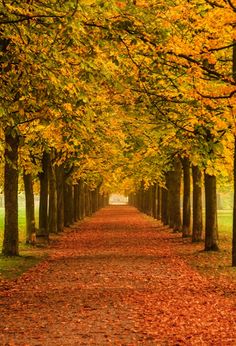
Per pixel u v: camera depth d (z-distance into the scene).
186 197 55.88
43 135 33.69
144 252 42.09
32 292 23.80
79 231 68.69
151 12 23.81
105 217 113.44
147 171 52.97
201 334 16.12
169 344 15.00
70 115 23.80
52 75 20.66
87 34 21.95
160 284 26.03
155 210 103.25
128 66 26.28
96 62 22.52
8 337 15.87
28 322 17.83
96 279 27.77
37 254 40.03
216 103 26.88
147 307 20.25
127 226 79.81
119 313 19.19
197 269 31.45
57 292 23.77
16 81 21.44
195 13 26.70
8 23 19.83
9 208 37.28
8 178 37.12
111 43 23.19
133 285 25.75
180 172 63.56
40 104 22.72
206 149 30.70
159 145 36.44
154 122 32.16
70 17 18.75
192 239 49.38
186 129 30.06
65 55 22.14
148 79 27.62
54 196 60.72
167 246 46.91
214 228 40.91
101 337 15.84
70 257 38.59
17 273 29.88
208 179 40.44
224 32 25.98
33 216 46.91
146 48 24.06
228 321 17.88
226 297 22.38
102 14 22.02
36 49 20.88
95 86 27.39
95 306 20.48
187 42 26.38
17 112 22.36
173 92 28.47
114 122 34.38
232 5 24.77
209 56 25.86
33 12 19.53
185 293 23.41
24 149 39.56
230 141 31.86
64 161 59.06
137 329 16.78
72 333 16.34
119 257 38.50
